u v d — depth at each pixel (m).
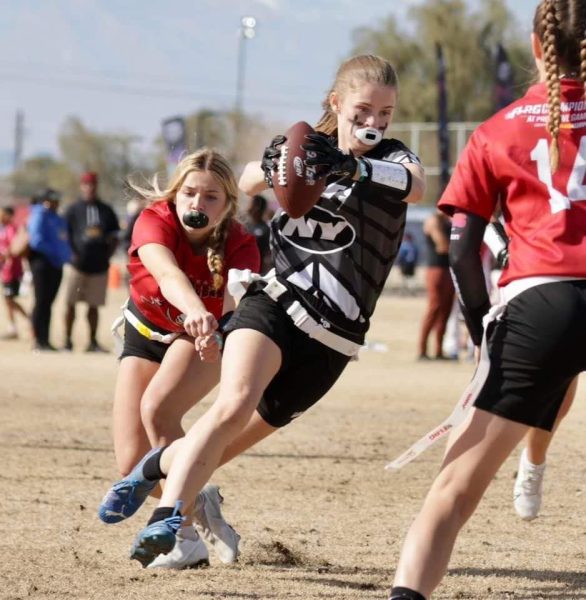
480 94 118.94
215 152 10.62
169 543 8.44
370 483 15.27
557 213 7.70
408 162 9.23
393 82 9.46
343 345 9.52
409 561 7.47
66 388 24.88
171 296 9.88
